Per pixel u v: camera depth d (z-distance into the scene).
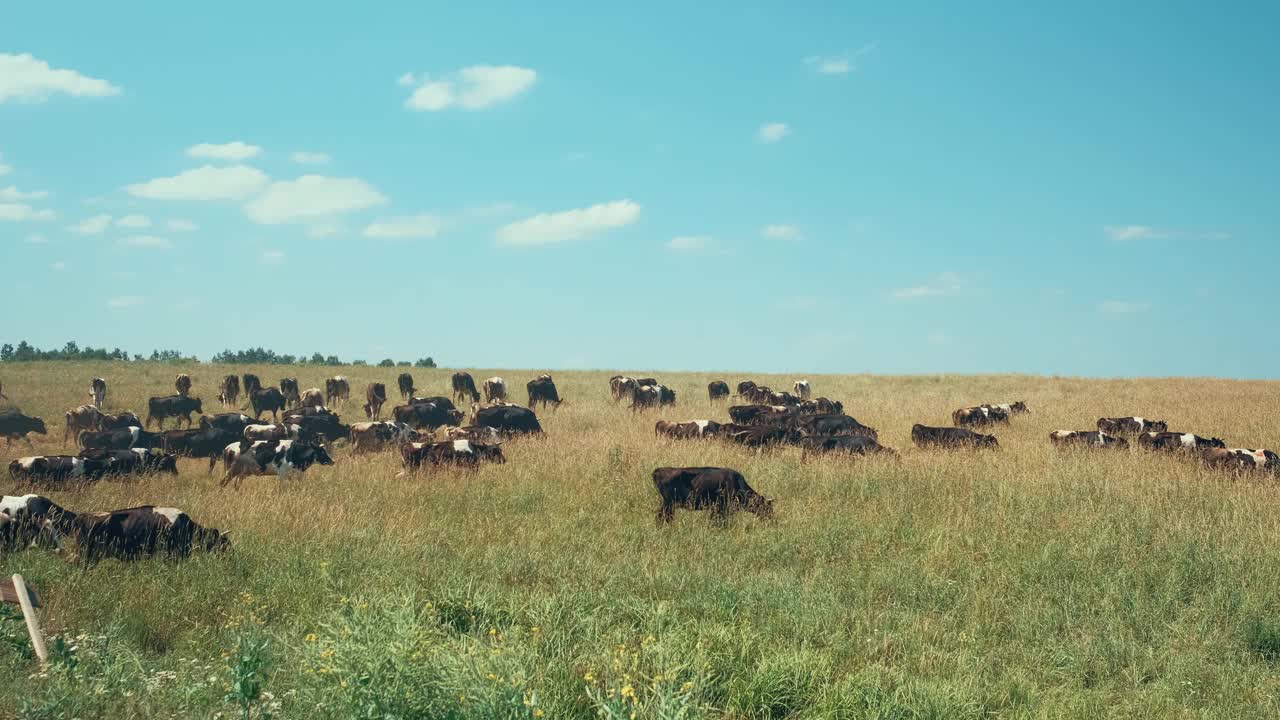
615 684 6.41
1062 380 41.25
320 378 39.06
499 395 31.62
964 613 9.30
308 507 12.95
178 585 9.48
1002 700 7.19
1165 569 10.38
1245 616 9.01
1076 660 8.05
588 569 10.39
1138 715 7.08
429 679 5.97
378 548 10.93
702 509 13.05
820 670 7.36
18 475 15.45
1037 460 17.17
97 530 10.21
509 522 12.69
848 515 12.97
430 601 8.41
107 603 8.73
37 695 6.25
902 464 16.55
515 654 6.70
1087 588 9.95
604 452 17.45
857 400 32.12
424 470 16.36
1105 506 13.17
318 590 9.29
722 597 9.30
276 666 7.15
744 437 19.19
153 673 6.89
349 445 21.84
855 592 9.95
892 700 6.80
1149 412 26.95
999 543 11.55
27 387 33.38
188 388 33.28
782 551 11.52
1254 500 13.59
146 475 16.55
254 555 10.51
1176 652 8.27
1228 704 7.25
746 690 6.88
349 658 5.98
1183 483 14.67
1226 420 25.00
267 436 20.19
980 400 32.06
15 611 7.98
